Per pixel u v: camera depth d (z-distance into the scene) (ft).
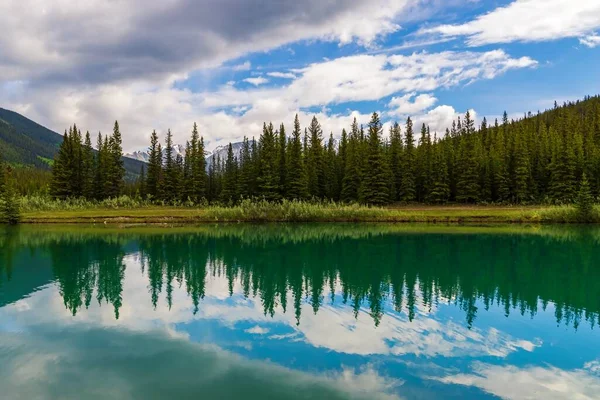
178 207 273.33
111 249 117.29
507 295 63.72
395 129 294.66
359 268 88.07
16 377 35.65
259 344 43.01
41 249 116.98
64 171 285.84
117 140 305.32
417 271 84.12
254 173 284.61
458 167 269.85
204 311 55.31
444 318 51.70
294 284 72.13
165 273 82.94
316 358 39.17
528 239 138.10
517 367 37.29
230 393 32.68
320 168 291.99
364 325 49.08
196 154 315.78
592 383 34.17
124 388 33.68
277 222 212.02
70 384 34.32
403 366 37.50
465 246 121.80
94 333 46.57
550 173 272.51
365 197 253.03
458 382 34.30
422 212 219.41
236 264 93.45
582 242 130.62
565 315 52.95
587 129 332.60
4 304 59.16
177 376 35.47
